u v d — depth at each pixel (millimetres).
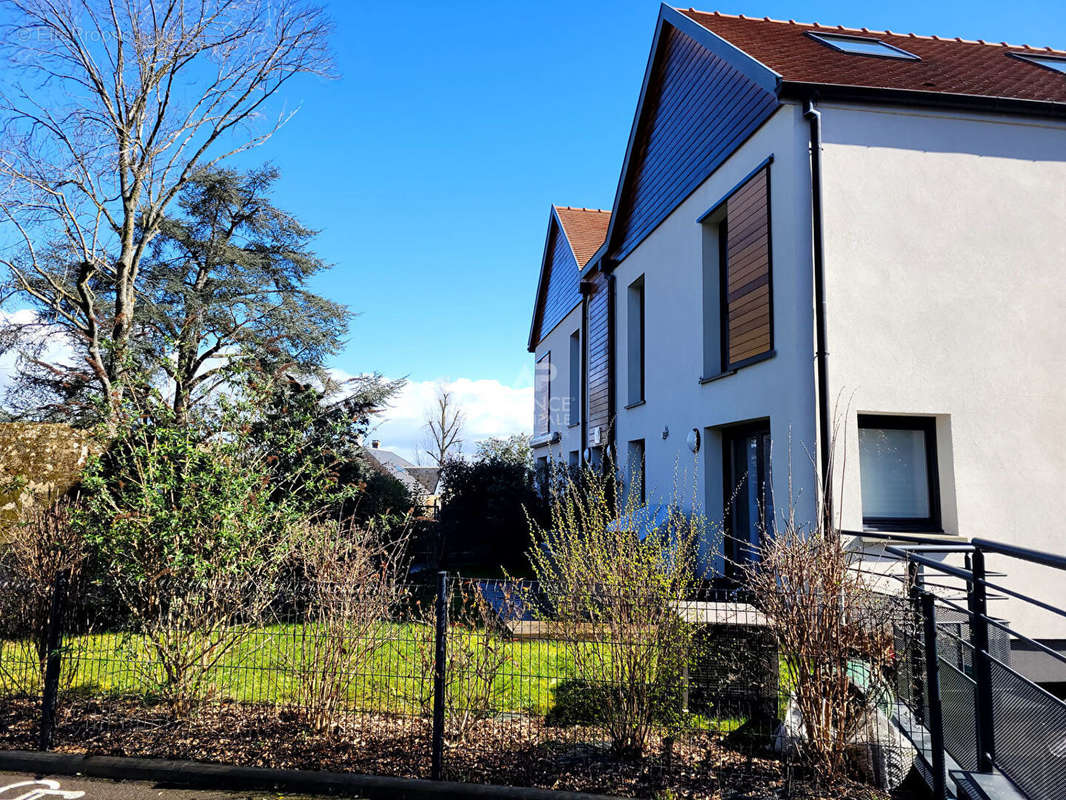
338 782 3910
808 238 6879
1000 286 7031
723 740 4316
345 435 5859
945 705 4199
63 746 4348
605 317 14234
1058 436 6930
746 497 8688
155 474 4809
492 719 4504
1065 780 2980
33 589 5203
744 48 8664
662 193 11023
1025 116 7219
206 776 4008
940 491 6875
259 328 19250
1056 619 6738
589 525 4898
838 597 3965
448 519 15688
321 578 4656
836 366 6711
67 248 13773
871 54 8867
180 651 4621
